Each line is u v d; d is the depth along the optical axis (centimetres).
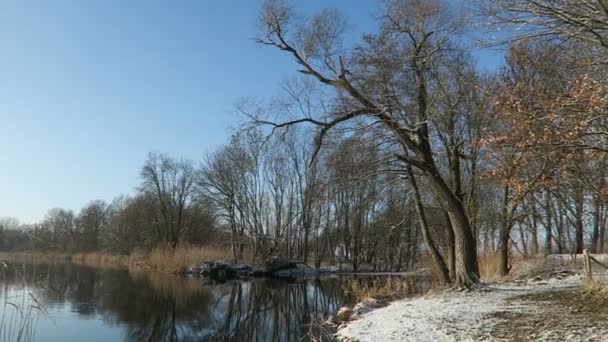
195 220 7025
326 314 2172
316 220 5788
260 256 5288
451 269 2205
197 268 4659
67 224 5962
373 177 2020
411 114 1898
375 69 1888
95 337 1716
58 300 2470
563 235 3553
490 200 2664
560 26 952
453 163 2073
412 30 1898
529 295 1667
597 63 945
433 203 2464
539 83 1066
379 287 2623
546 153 987
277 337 1758
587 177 1415
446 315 1410
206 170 5856
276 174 6075
